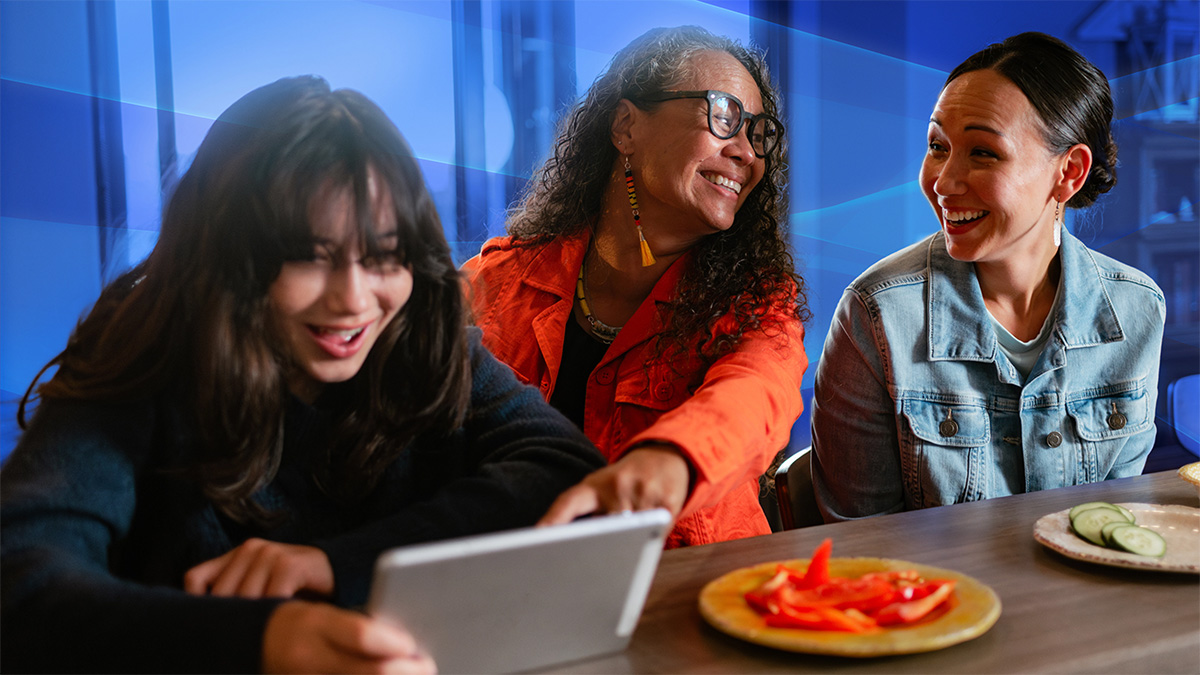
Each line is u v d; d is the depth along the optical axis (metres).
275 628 0.60
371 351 0.92
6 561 0.71
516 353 1.50
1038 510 1.14
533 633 0.67
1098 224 3.50
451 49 3.01
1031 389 1.50
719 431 0.91
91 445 0.81
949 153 1.45
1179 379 3.61
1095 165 1.49
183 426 0.86
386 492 0.98
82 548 0.76
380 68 2.95
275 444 0.88
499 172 3.09
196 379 0.84
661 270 1.48
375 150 0.82
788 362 1.25
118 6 2.74
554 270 1.51
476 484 0.89
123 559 0.88
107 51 2.75
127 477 0.83
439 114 3.04
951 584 0.77
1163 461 3.59
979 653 0.71
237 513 0.88
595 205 1.51
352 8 2.90
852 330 1.56
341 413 0.94
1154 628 0.75
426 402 0.94
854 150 3.46
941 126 1.45
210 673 0.60
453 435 1.02
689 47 1.42
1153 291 1.55
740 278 1.38
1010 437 1.53
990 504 1.17
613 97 1.45
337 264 0.81
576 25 3.10
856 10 3.36
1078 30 3.47
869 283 1.57
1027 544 0.99
